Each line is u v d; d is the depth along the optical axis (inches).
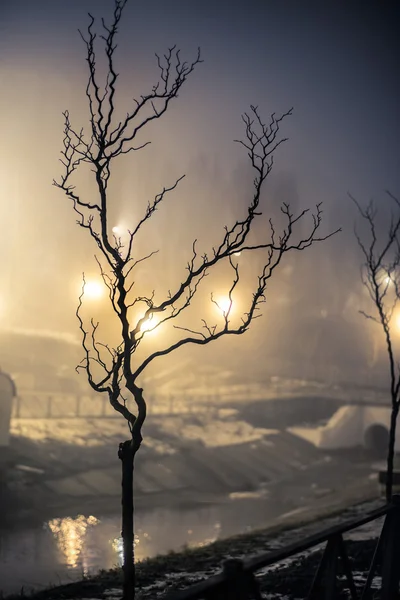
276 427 3088.1
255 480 2345.0
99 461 1995.6
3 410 1813.5
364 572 544.7
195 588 196.1
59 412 2332.7
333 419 3051.2
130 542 392.5
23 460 1811.0
